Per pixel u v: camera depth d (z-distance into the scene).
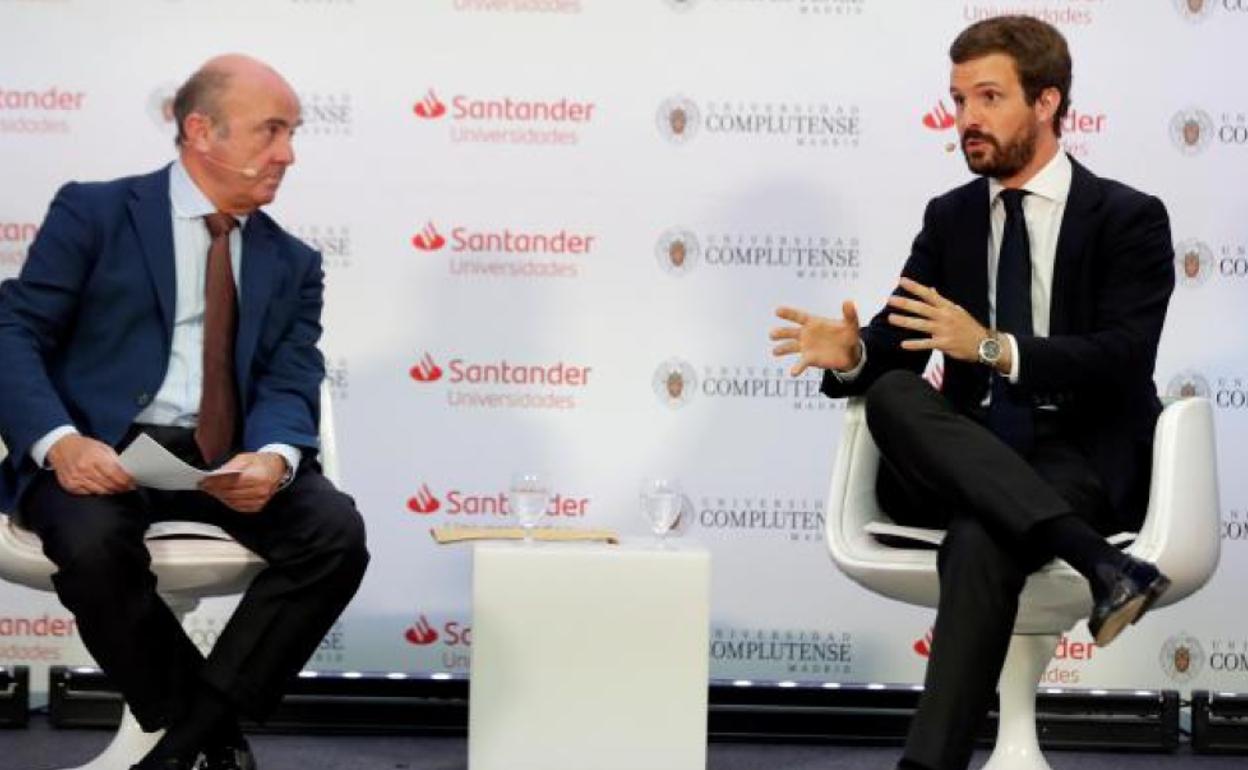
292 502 4.29
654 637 4.48
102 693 5.36
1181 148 5.61
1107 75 5.61
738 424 5.66
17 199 5.59
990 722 5.41
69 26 5.58
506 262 5.64
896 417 4.20
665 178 5.64
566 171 5.64
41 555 4.23
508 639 4.48
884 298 5.64
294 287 4.58
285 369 4.54
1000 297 4.52
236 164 4.46
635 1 5.62
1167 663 5.62
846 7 5.62
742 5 5.62
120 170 5.60
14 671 5.36
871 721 5.45
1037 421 4.48
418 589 5.64
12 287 4.38
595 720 4.48
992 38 4.54
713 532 5.66
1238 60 5.60
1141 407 4.45
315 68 5.62
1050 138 4.60
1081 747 5.36
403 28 5.62
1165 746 5.35
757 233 5.64
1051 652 4.65
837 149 5.63
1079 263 4.50
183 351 4.47
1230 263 5.59
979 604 3.97
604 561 4.48
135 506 4.24
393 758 5.11
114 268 4.40
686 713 4.49
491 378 5.64
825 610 5.66
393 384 5.64
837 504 4.48
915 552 4.36
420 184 5.62
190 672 4.21
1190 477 4.23
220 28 5.61
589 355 5.64
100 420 4.36
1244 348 5.59
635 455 5.66
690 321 5.64
